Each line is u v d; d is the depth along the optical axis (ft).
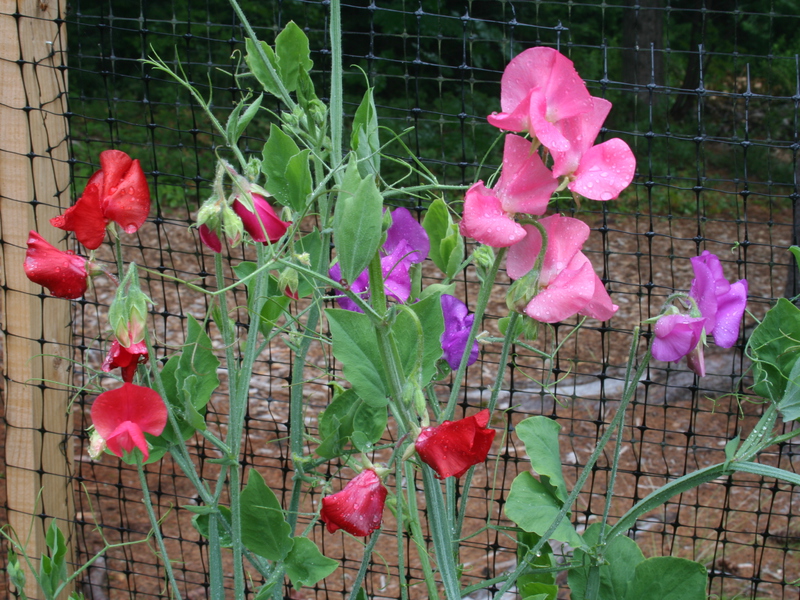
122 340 3.64
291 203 4.04
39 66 6.17
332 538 10.28
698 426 13.75
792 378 4.10
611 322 18.58
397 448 3.92
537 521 4.43
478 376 14.85
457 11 28.73
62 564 4.66
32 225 6.25
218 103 26.96
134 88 28.45
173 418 4.22
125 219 3.70
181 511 10.95
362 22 28.32
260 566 5.00
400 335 3.85
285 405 13.94
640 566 4.55
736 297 3.99
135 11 27.53
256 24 27.14
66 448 6.86
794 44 34.94
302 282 5.04
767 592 9.32
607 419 13.92
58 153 6.44
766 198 27.71
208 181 7.12
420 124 25.38
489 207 3.23
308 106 4.59
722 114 32.14
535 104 3.13
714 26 35.12
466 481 4.58
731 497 11.65
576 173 3.29
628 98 29.73
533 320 3.71
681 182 27.71
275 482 11.41
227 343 4.21
